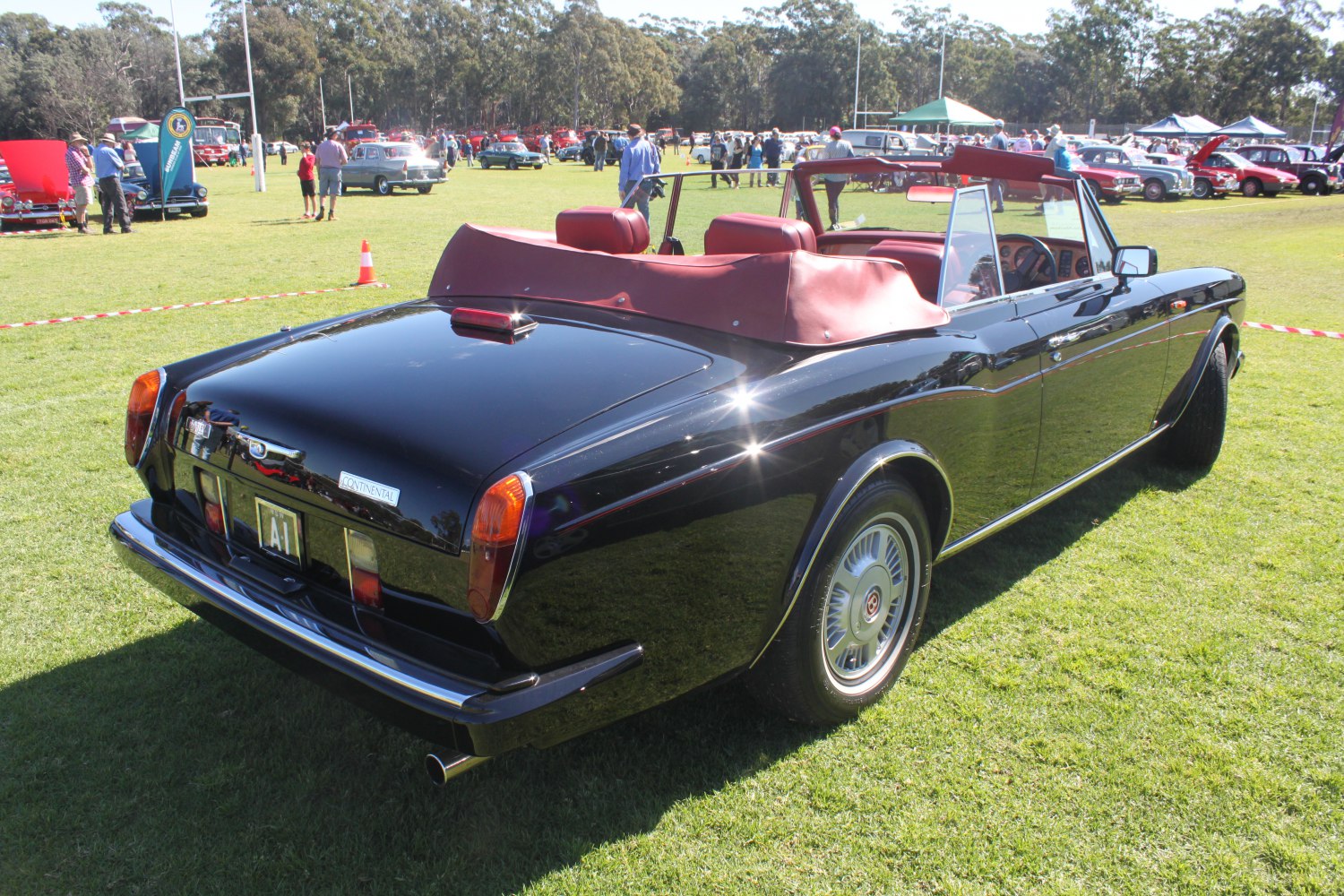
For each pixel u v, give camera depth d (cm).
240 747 266
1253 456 513
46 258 1284
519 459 202
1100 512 439
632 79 10112
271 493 237
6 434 523
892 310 281
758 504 231
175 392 272
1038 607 350
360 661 204
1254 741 271
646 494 210
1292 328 859
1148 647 321
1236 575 375
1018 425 323
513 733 194
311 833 233
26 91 8031
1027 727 278
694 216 383
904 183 361
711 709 287
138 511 282
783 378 244
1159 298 406
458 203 2208
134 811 240
